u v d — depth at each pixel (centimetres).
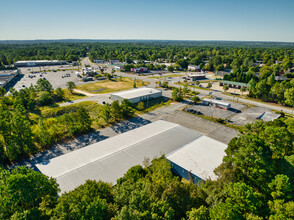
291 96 8456
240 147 3372
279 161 3709
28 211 2238
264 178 3081
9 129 4531
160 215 2292
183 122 7012
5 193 2447
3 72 15812
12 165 4547
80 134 5969
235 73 13562
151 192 2664
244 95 10688
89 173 3834
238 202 2441
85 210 2231
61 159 4341
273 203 2573
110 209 2352
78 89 11512
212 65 19975
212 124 6862
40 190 2638
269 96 9512
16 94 9144
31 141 4881
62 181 3597
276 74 15388
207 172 3834
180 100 9575
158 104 8981
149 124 6256
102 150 4678
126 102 7319
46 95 8969
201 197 2744
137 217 2097
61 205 2306
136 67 19000
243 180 3098
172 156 4328
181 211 2517
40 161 4659
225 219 2056
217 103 8581
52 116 7738
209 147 4734
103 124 6688
